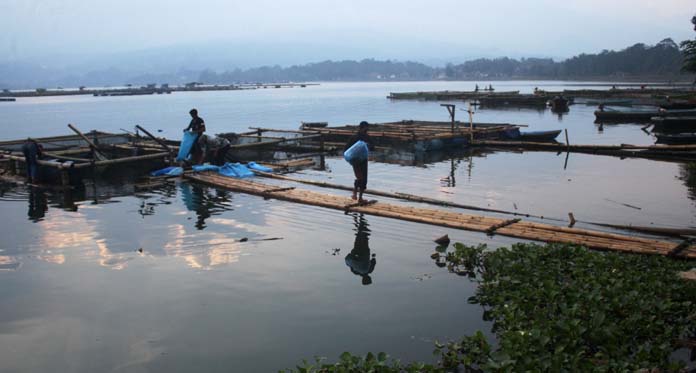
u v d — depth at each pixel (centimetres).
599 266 761
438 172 1750
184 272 819
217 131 3294
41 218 1158
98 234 1028
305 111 5284
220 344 597
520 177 1641
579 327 572
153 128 3666
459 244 863
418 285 761
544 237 943
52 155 1683
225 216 1154
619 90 6397
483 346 554
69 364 561
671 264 775
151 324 648
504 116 4291
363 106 6050
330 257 881
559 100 4781
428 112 4891
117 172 1645
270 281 779
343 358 532
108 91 14450
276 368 546
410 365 543
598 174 1680
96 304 707
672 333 590
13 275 813
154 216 1163
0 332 633
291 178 1608
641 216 1141
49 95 12606
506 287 720
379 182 1577
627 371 493
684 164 1864
